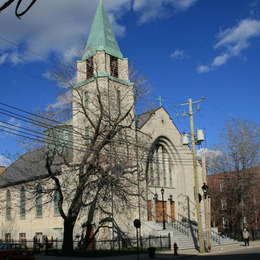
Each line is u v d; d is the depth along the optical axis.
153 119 39.66
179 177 42.28
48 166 27.14
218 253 27.47
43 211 38.56
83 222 32.50
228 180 44.91
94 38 37.84
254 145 43.53
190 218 42.25
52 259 23.56
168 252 28.58
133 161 30.97
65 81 27.86
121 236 32.41
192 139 29.58
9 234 43.59
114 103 30.77
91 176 28.84
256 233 44.72
